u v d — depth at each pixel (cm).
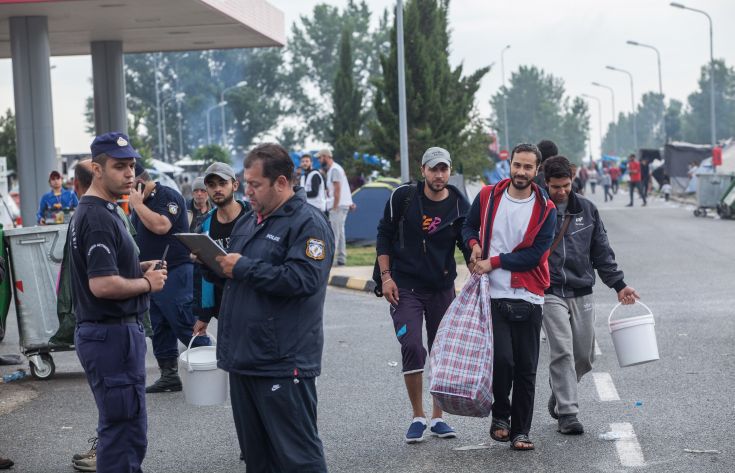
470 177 2777
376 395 838
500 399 660
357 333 1159
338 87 4647
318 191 1753
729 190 2967
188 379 604
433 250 686
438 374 631
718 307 1267
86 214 502
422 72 2592
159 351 868
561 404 688
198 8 1916
